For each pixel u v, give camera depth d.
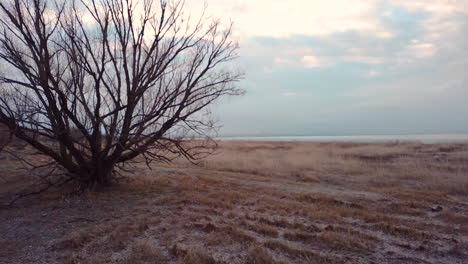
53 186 9.52
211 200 8.29
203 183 11.05
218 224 6.33
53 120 7.79
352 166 17.39
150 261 4.61
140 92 8.36
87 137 8.27
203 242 5.36
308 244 5.48
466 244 5.66
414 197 9.62
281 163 18.64
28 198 8.41
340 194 10.09
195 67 9.45
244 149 33.22
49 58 7.59
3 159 13.18
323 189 11.15
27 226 6.20
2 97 7.78
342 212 7.62
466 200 9.73
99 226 6.07
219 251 5.01
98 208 7.44
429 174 14.05
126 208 7.46
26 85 7.50
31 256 4.84
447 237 6.07
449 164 17.80
